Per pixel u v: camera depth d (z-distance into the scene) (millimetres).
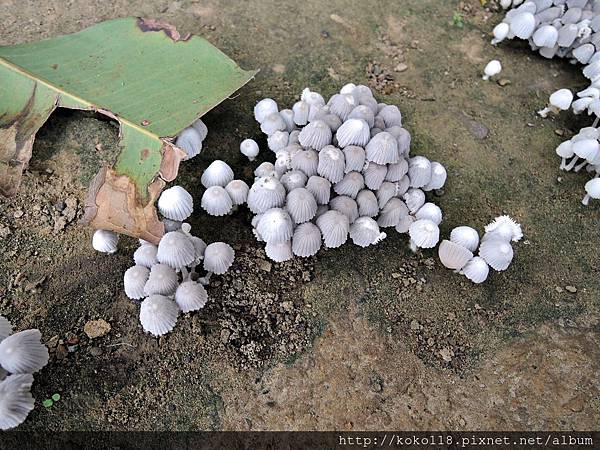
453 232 158
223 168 160
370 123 158
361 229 151
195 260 146
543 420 138
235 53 205
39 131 173
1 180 149
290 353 144
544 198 182
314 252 149
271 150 179
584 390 143
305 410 135
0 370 124
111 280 151
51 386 133
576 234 175
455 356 147
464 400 140
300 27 217
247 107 191
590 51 203
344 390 139
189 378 138
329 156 150
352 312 152
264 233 145
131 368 138
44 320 143
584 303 160
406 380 142
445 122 197
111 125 177
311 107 169
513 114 204
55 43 170
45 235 157
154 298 131
